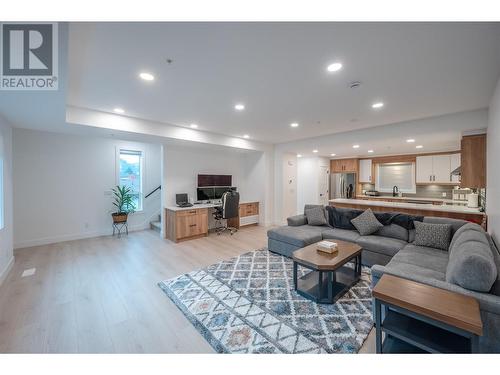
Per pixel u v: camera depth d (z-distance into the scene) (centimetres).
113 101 291
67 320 209
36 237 438
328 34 158
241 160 678
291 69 209
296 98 281
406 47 173
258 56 187
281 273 315
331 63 198
